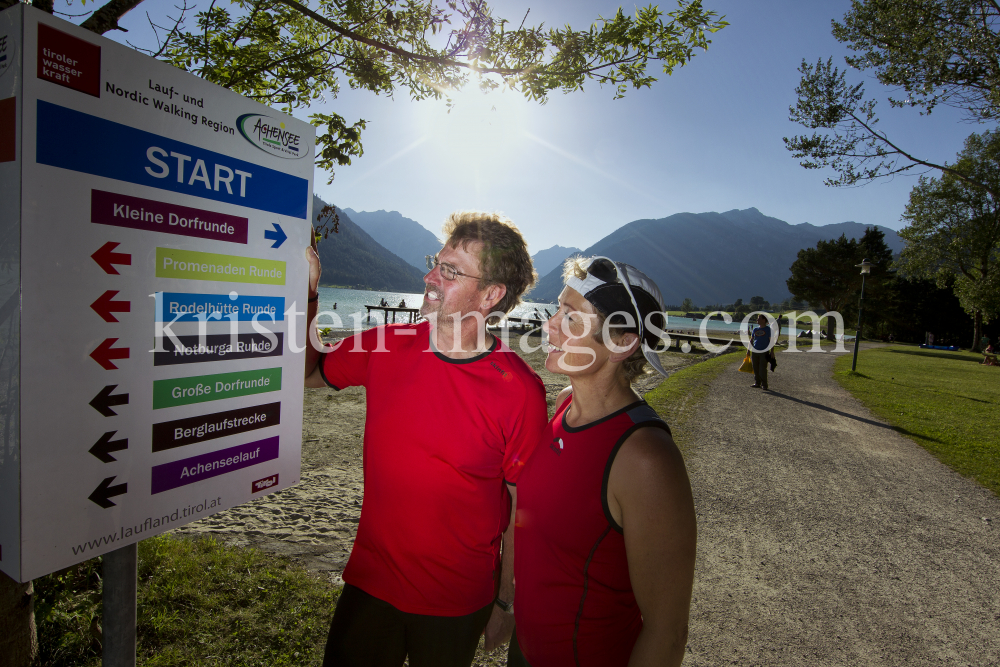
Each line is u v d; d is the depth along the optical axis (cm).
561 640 127
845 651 291
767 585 361
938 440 836
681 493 109
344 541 369
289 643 250
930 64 826
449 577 151
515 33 263
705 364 1858
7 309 94
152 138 112
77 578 266
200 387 129
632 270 129
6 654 167
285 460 156
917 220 3666
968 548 437
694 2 254
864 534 457
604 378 132
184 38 229
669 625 108
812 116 904
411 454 150
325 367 178
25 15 89
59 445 101
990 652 296
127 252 110
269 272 145
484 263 152
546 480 132
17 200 91
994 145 2783
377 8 268
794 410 1049
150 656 234
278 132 144
